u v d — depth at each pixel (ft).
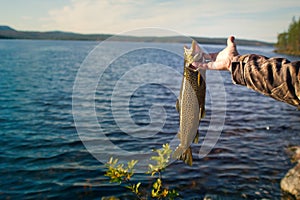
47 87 81.00
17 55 201.36
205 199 21.56
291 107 58.90
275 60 6.90
